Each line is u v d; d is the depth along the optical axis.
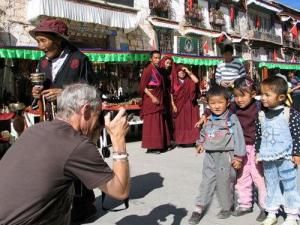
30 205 2.27
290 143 4.14
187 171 7.10
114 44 17.77
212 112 4.60
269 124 4.25
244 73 7.16
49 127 2.43
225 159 4.52
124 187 2.46
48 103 4.13
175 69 9.80
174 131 9.89
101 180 2.36
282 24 36.53
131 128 12.24
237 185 4.80
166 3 20.75
